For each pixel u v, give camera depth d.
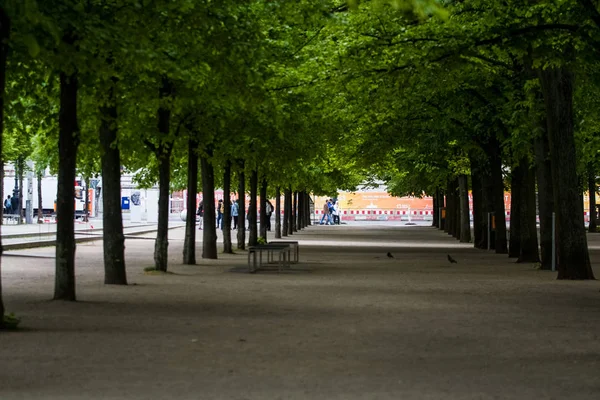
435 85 31.31
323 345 14.15
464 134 43.19
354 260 40.56
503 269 34.34
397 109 39.47
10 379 10.98
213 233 40.66
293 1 21.20
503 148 40.09
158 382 10.82
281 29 31.80
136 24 19.25
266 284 26.66
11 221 92.12
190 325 16.58
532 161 37.53
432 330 16.20
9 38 15.99
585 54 22.98
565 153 29.06
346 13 27.58
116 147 25.45
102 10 19.00
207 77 23.80
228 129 34.91
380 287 25.86
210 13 19.92
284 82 32.03
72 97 20.28
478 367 12.20
